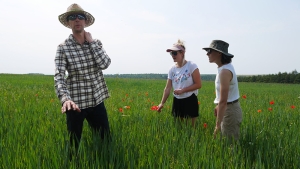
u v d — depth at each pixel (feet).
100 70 14.33
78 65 13.43
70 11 13.30
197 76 18.80
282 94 71.41
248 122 19.79
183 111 19.21
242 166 11.32
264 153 12.80
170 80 20.35
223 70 14.40
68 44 13.48
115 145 12.89
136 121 18.90
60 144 12.64
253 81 305.94
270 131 16.72
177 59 19.24
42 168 10.87
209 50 14.88
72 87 13.52
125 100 31.63
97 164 11.09
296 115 24.14
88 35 14.07
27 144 13.23
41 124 16.89
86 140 14.44
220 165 11.46
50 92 43.55
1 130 15.20
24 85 64.49
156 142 13.98
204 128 18.19
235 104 14.79
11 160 11.48
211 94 58.70
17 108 22.58
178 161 11.46
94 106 13.92
